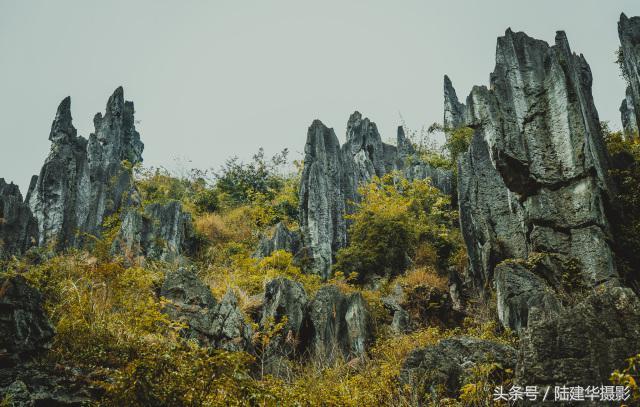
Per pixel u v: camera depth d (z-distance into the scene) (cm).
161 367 725
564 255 1336
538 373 718
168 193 2906
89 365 809
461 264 1809
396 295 1669
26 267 1335
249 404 729
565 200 1379
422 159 2728
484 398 834
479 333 1357
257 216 2519
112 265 1229
